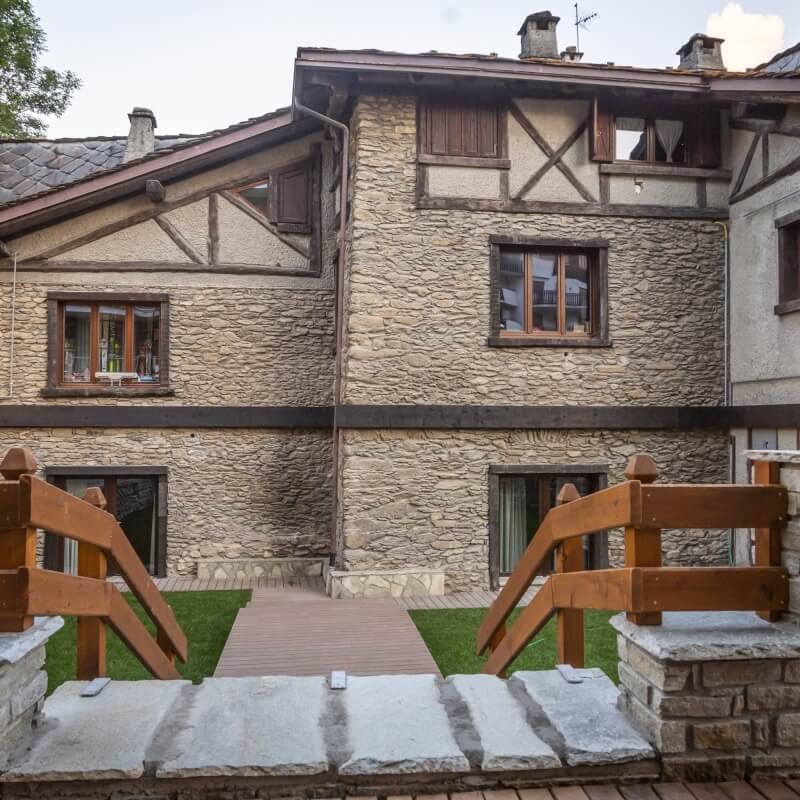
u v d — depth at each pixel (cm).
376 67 776
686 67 1157
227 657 544
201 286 951
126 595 816
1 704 214
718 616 245
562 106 862
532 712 259
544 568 890
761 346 817
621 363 866
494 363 849
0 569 219
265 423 951
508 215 851
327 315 971
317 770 220
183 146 906
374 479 834
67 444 923
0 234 895
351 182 863
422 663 534
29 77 1745
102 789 218
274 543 957
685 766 227
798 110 759
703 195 878
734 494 235
